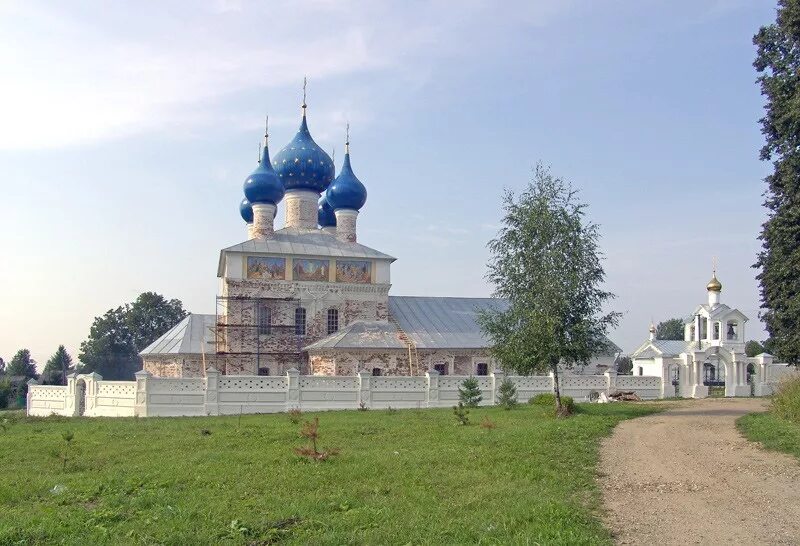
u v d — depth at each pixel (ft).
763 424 87.04
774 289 98.73
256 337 172.24
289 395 139.44
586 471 58.85
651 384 169.58
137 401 132.87
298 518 42.96
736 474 58.65
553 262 109.50
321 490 51.21
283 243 181.16
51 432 93.04
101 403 140.67
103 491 52.31
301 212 195.21
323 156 195.72
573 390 162.61
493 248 114.42
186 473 57.93
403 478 54.95
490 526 40.34
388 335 172.04
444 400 148.46
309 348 167.02
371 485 52.70
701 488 53.06
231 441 78.28
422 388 147.43
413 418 108.68
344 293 180.86
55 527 41.63
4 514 46.06
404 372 169.07
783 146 96.02
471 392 136.87
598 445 73.67
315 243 184.14
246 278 173.88
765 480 56.08
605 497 49.98
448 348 175.94
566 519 41.65
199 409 134.82
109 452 71.87
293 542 38.19
